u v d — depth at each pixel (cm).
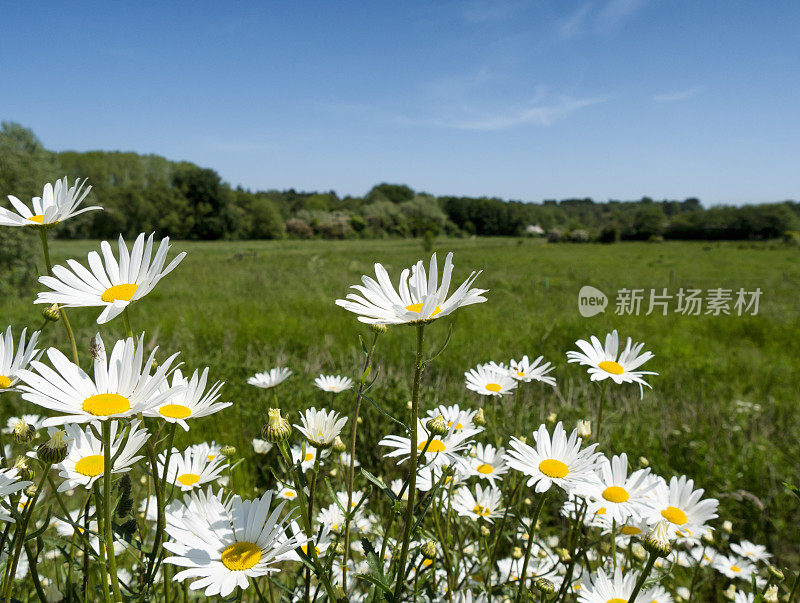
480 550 184
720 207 6269
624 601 143
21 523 100
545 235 7056
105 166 7362
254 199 7825
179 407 115
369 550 103
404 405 369
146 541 155
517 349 680
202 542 94
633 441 377
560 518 264
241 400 415
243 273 2191
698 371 669
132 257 107
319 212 8325
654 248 4853
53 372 85
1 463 121
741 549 246
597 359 183
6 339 113
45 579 153
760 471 344
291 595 130
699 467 354
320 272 2092
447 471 154
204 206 6856
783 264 2956
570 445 139
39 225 115
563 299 1441
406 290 117
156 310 1059
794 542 288
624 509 147
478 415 179
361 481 267
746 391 584
